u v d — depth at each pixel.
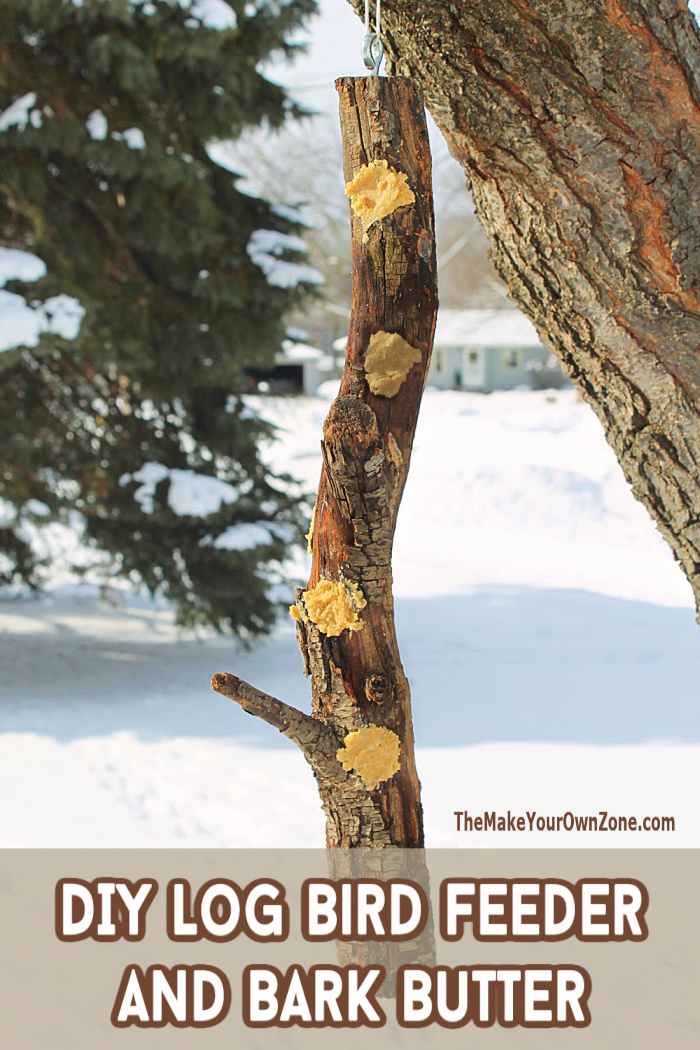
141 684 10.09
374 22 1.93
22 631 13.11
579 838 5.31
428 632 12.58
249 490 10.62
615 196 1.85
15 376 9.97
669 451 2.02
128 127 9.12
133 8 9.09
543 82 1.81
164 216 9.34
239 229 10.06
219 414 10.52
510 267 2.04
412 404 1.96
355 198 1.93
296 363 43.91
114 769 7.04
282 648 11.88
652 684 9.67
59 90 8.96
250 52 10.05
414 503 23.64
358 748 2.05
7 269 8.28
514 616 13.77
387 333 1.94
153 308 9.86
